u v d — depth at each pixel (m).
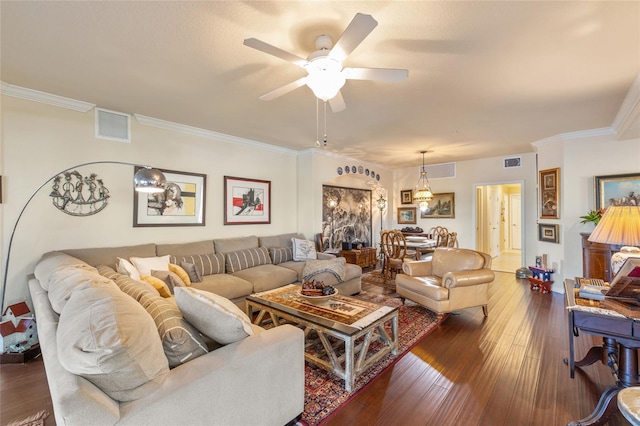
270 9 1.74
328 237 6.04
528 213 5.95
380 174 7.53
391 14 1.79
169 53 2.20
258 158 5.05
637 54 2.23
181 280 3.06
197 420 1.27
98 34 1.96
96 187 3.31
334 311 2.52
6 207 2.77
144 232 3.69
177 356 1.38
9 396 2.01
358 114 3.58
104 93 2.93
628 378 1.74
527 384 2.17
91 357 1.03
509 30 1.94
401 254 5.53
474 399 2.01
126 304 1.27
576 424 1.67
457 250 3.90
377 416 1.84
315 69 1.86
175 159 3.99
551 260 4.84
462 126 4.11
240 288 3.41
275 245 4.92
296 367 1.74
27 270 2.87
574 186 4.45
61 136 3.08
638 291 1.91
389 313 2.50
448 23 1.87
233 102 3.18
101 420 1.01
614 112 3.53
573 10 1.75
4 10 1.70
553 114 3.61
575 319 1.87
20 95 2.82
